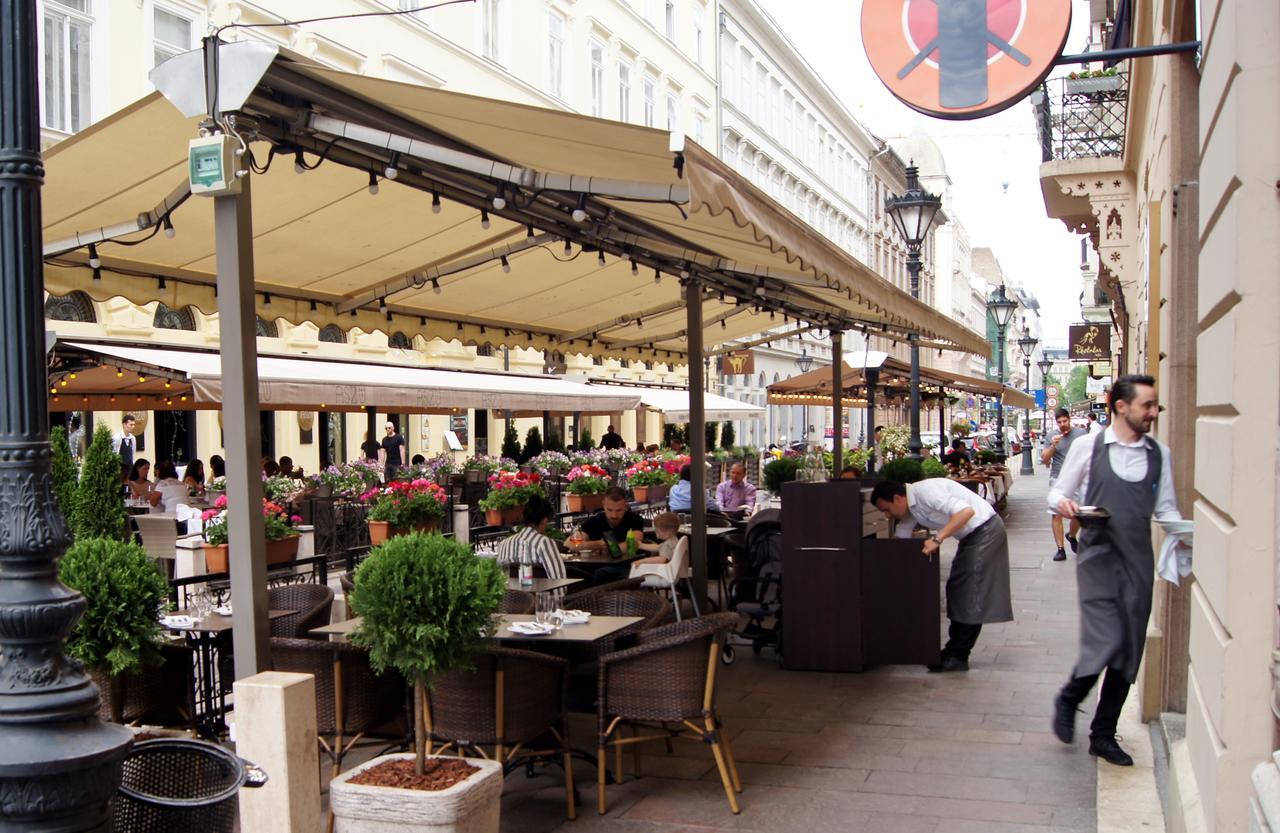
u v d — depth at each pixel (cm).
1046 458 1627
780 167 4828
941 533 838
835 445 1383
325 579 906
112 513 909
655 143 462
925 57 555
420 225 723
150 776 368
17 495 306
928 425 4869
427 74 2395
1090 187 1252
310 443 2405
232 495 448
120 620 514
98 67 1669
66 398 1417
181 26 1831
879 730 692
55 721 301
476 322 1050
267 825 427
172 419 2061
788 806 557
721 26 4206
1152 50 514
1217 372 339
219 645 642
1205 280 362
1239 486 310
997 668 864
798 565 865
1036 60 535
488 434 3138
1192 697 403
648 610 686
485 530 1175
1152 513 589
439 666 453
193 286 751
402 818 430
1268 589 307
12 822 293
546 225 686
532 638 578
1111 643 589
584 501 1570
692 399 881
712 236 680
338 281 834
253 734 429
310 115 503
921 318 941
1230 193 319
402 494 1187
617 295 1015
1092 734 610
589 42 3203
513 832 530
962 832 513
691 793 580
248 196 455
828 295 959
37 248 312
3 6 309
